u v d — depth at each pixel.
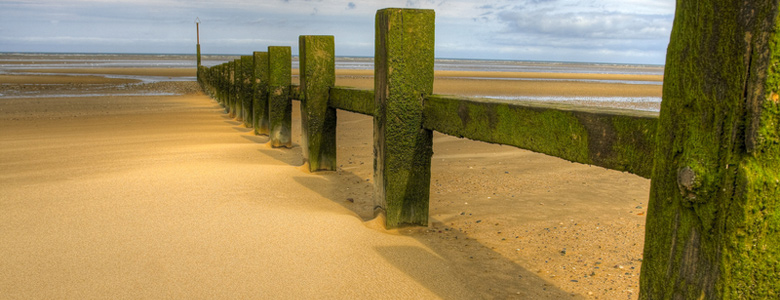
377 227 4.00
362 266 3.19
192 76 38.50
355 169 6.27
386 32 3.69
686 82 1.57
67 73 39.38
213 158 6.34
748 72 1.39
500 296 2.90
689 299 1.59
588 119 2.33
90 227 3.70
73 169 5.58
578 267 3.36
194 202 4.36
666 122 1.67
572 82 40.44
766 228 1.42
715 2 1.46
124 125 10.42
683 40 1.58
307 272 3.07
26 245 3.34
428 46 3.77
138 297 2.71
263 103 9.01
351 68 64.06
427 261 3.34
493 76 49.72
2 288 2.75
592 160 2.32
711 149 1.49
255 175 5.43
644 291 1.80
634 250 3.68
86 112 13.66
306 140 5.95
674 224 1.64
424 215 4.10
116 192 4.60
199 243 3.45
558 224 4.26
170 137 8.36
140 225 3.76
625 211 4.62
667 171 1.67
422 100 3.85
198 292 2.78
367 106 4.53
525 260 3.47
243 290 2.82
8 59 81.69
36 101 17.02
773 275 1.45
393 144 3.84
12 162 5.99
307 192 4.99
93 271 2.99
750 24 1.37
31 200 4.33
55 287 2.79
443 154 7.34
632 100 23.80
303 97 5.93
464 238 3.87
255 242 3.49
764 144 1.39
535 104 2.80
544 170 6.29
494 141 3.04
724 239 1.47
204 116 12.77
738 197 1.43
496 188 5.47
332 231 3.75
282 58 7.36
